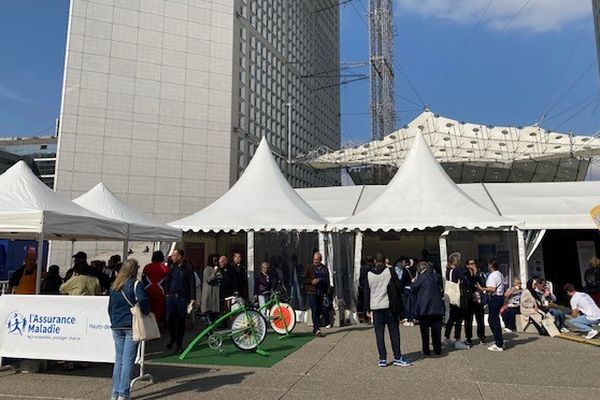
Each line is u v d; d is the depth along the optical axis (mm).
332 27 62312
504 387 5844
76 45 34000
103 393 5605
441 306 7996
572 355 7973
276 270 13469
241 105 38719
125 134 34250
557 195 18219
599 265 11867
